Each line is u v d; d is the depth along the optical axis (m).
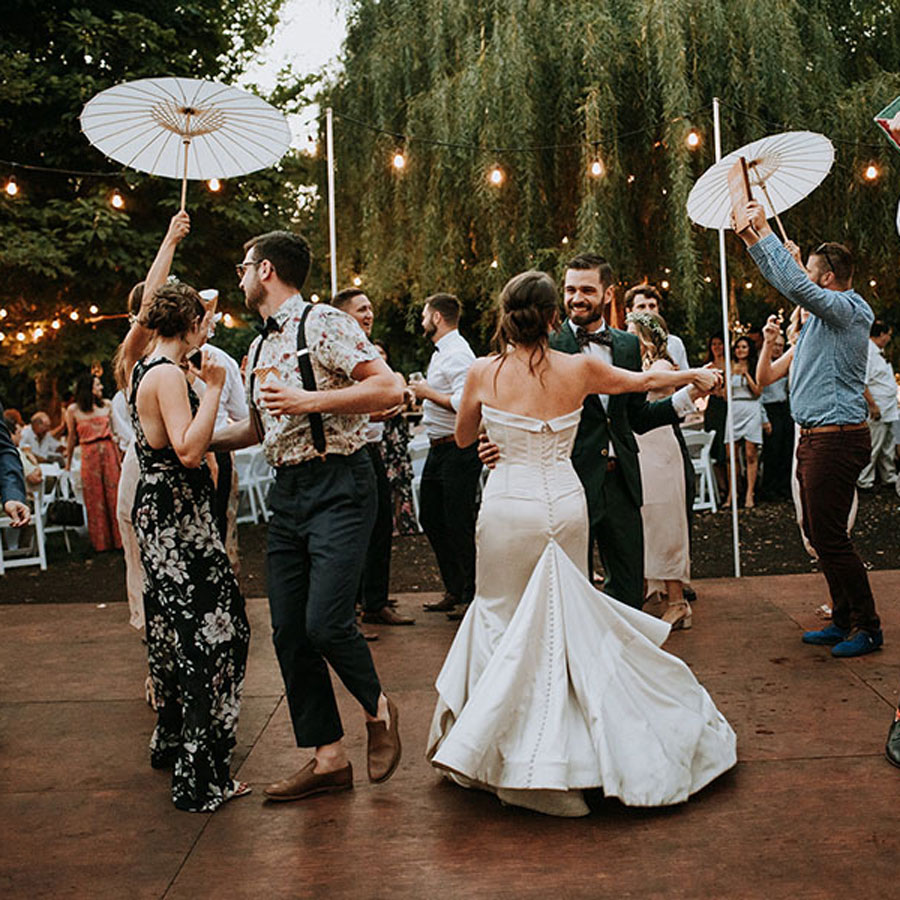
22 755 3.88
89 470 9.37
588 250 9.95
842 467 4.68
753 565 7.46
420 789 3.42
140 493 3.42
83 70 13.59
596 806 3.23
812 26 10.81
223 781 3.39
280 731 4.09
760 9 10.32
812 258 4.83
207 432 3.25
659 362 5.15
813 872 2.75
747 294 12.93
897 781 3.33
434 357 5.86
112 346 13.48
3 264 12.53
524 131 10.23
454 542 5.85
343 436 3.29
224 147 4.24
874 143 10.57
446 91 10.67
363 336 3.29
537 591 3.25
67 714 4.38
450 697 3.37
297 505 3.30
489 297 10.88
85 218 12.68
